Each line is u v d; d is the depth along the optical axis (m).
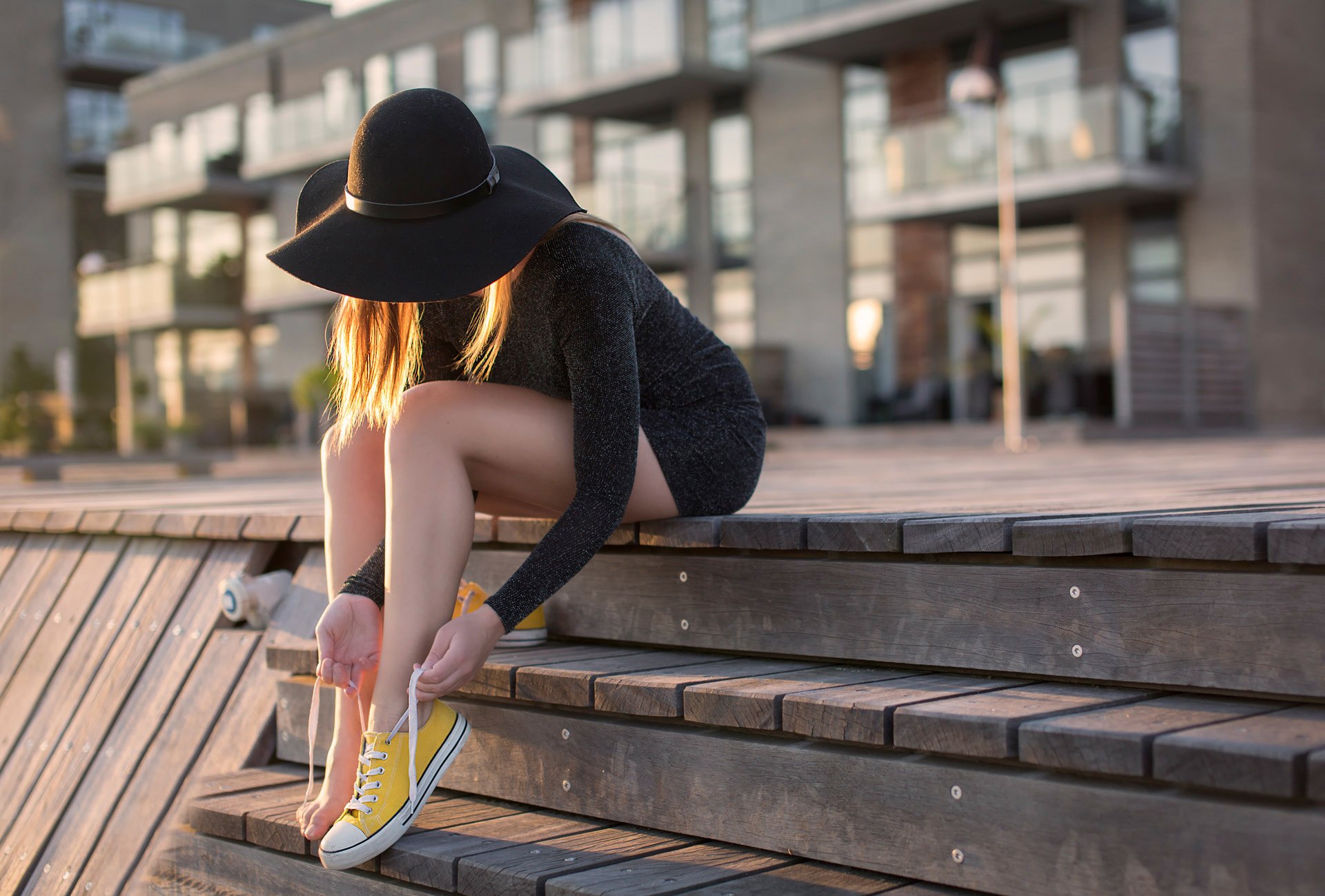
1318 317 13.97
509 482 1.91
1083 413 13.55
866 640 1.89
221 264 23.75
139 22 25.52
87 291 24.59
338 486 1.94
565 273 1.77
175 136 22.61
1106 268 13.93
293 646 2.35
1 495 4.83
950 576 1.80
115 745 2.76
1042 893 1.45
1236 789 1.30
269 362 23.30
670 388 2.05
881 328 15.59
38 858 2.70
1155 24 13.64
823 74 15.98
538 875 1.60
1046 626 1.72
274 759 2.43
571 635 2.27
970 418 14.42
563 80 16.98
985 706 1.55
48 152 25.38
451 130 1.76
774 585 1.99
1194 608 1.59
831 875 1.60
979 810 1.50
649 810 1.82
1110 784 1.41
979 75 11.69
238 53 22.62
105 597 3.16
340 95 20.11
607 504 1.76
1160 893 1.36
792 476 4.94
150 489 5.44
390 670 1.74
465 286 1.68
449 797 2.05
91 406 21.58
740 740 1.73
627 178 16.81
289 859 1.91
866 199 14.23
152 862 2.15
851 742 1.65
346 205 1.81
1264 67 13.29
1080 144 12.73
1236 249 13.27
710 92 17.00
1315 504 2.20
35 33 25.20
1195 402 13.02
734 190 16.94
